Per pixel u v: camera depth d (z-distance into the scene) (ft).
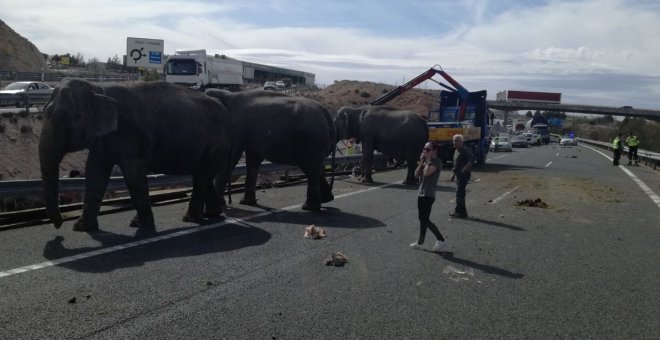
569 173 84.53
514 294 22.17
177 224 33.24
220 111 36.04
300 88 255.70
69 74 156.76
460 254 28.71
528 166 97.96
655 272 26.40
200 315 18.40
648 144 256.52
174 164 33.73
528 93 345.92
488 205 46.83
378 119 63.36
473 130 87.97
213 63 142.92
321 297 20.77
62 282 21.16
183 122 33.30
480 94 93.86
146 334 16.63
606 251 30.60
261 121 40.40
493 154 143.95
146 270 23.21
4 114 78.33
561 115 437.99
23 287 20.40
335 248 28.81
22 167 68.03
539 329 18.43
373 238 31.71
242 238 30.04
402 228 35.12
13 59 218.59
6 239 27.73
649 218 42.91
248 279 22.65
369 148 63.41
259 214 37.91
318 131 40.40
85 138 28.96
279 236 30.96
